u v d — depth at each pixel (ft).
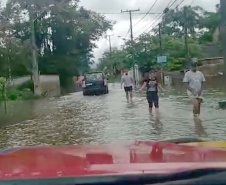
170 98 67.82
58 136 33.99
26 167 6.07
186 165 5.74
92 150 7.54
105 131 34.73
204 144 9.54
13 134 36.73
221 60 116.67
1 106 76.64
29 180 5.34
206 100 57.26
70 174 5.53
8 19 112.27
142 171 5.55
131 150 7.38
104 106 60.85
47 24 140.77
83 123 41.32
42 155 7.16
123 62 165.58
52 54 154.30
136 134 32.17
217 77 99.55
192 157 6.40
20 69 114.73
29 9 112.47
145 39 146.51
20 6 111.55
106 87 99.81
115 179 5.34
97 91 98.99
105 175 5.43
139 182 5.33
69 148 7.98
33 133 36.70
